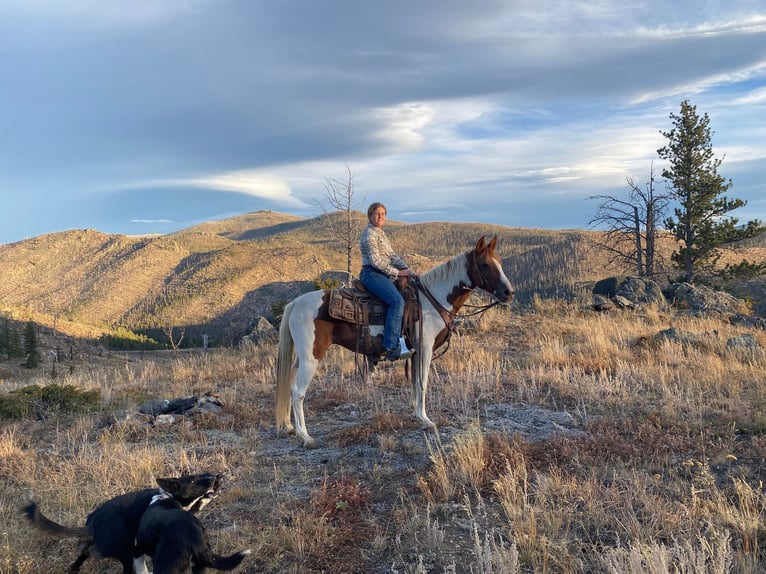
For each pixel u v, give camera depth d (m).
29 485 6.34
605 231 30.61
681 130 31.38
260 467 6.73
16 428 8.51
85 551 4.50
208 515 5.57
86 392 10.19
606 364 10.69
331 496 5.64
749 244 31.66
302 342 7.41
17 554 4.79
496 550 4.25
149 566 4.77
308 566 4.60
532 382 9.56
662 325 16.44
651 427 7.09
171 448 7.53
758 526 4.64
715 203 30.72
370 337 7.41
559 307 19.30
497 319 16.75
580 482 5.70
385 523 5.24
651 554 3.94
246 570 4.60
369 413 8.62
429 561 4.54
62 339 50.03
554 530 4.83
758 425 6.98
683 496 5.29
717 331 14.87
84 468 6.68
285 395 7.61
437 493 5.62
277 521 5.35
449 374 10.62
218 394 10.25
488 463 6.20
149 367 15.66
